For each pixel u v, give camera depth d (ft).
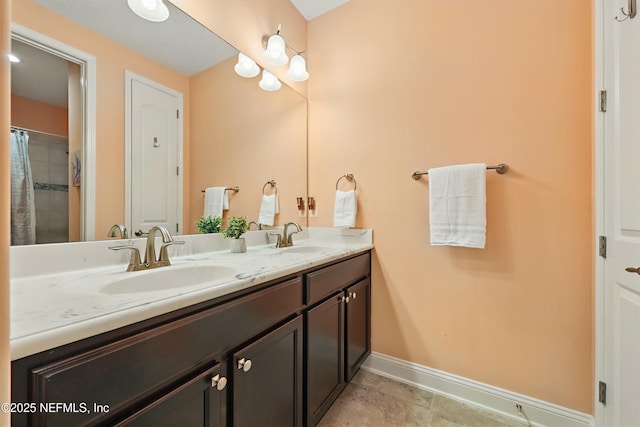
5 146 1.25
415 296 5.21
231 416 2.51
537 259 4.19
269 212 5.76
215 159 4.76
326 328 4.05
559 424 4.00
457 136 4.81
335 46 6.24
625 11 3.05
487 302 4.57
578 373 3.92
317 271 3.86
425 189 5.12
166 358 1.98
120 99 3.52
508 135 4.39
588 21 3.86
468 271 4.72
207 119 4.60
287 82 6.09
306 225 6.51
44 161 2.84
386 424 4.20
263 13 5.47
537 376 4.19
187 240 4.26
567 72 3.99
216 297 2.36
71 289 2.35
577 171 3.92
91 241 3.18
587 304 3.86
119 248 3.17
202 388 2.25
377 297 5.60
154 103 3.91
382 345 5.53
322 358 3.93
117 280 2.73
